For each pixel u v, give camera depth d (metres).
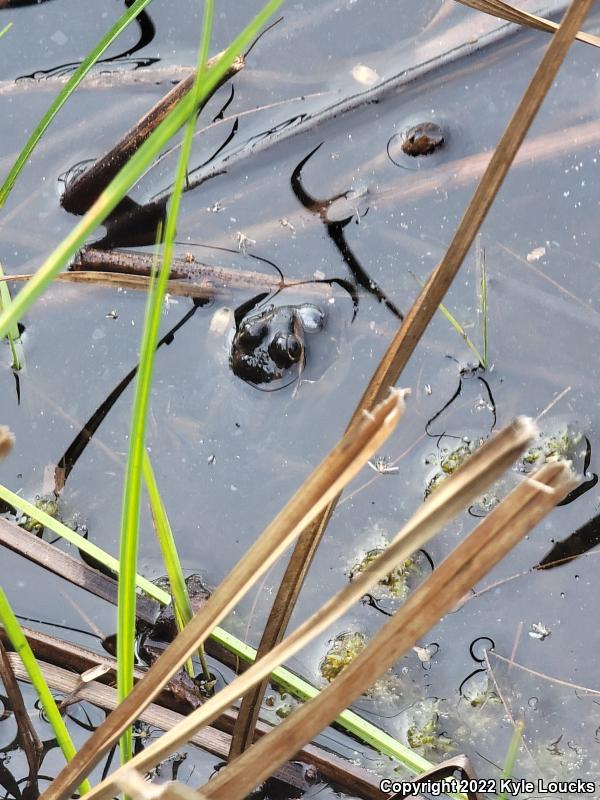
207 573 0.90
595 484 0.91
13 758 0.88
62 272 0.94
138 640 0.90
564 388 0.92
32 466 0.92
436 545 0.90
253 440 0.92
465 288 0.94
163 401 0.93
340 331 0.93
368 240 0.95
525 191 0.95
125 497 0.78
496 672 0.89
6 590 0.90
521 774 0.87
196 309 0.94
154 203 0.96
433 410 0.92
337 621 0.90
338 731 0.88
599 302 0.93
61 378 0.93
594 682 0.88
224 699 0.63
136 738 0.88
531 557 0.90
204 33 0.64
